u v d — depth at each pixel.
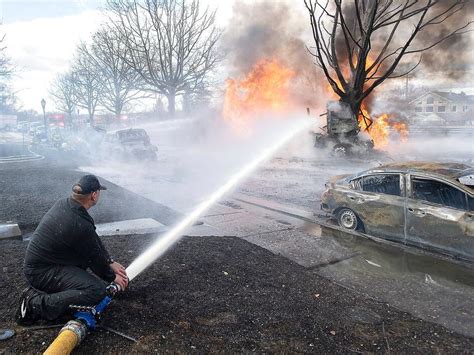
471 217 5.37
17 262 4.71
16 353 2.89
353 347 3.32
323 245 6.33
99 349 3.00
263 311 3.84
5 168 15.93
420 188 6.04
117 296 3.86
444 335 3.59
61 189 10.59
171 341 3.17
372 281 4.92
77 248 3.31
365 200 6.74
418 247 6.14
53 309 3.17
